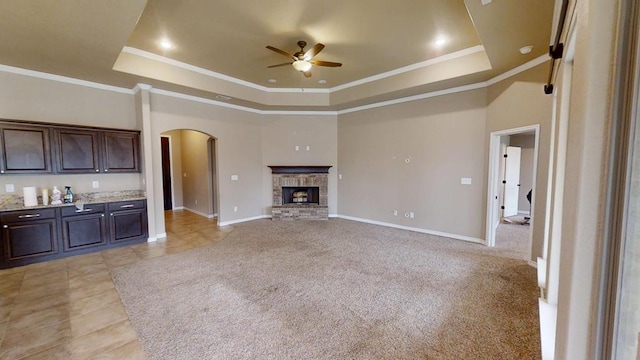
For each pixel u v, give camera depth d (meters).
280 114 6.58
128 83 4.39
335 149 6.66
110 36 2.88
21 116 3.77
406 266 3.50
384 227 5.64
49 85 3.96
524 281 3.04
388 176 5.70
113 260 3.73
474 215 4.57
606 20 0.63
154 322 2.30
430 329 2.20
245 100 5.47
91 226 4.06
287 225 5.84
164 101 4.86
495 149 4.20
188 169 7.77
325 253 4.02
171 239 4.78
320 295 2.75
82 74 3.98
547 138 3.32
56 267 3.48
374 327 2.23
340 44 3.76
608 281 0.62
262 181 6.66
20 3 2.29
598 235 0.66
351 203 6.43
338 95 5.73
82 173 4.09
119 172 4.43
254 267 3.48
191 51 3.98
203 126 5.44
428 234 5.07
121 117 4.62
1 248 3.38
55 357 1.90
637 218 0.57
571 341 0.74
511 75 3.82
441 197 4.95
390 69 4.76
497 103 4.08
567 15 1.63
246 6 2.86
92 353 1.94
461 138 4.65
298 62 3.55
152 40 3.64
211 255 3.94
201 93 4.97
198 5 2.83
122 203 4.34
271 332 2.17
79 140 4.05
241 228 5.59
